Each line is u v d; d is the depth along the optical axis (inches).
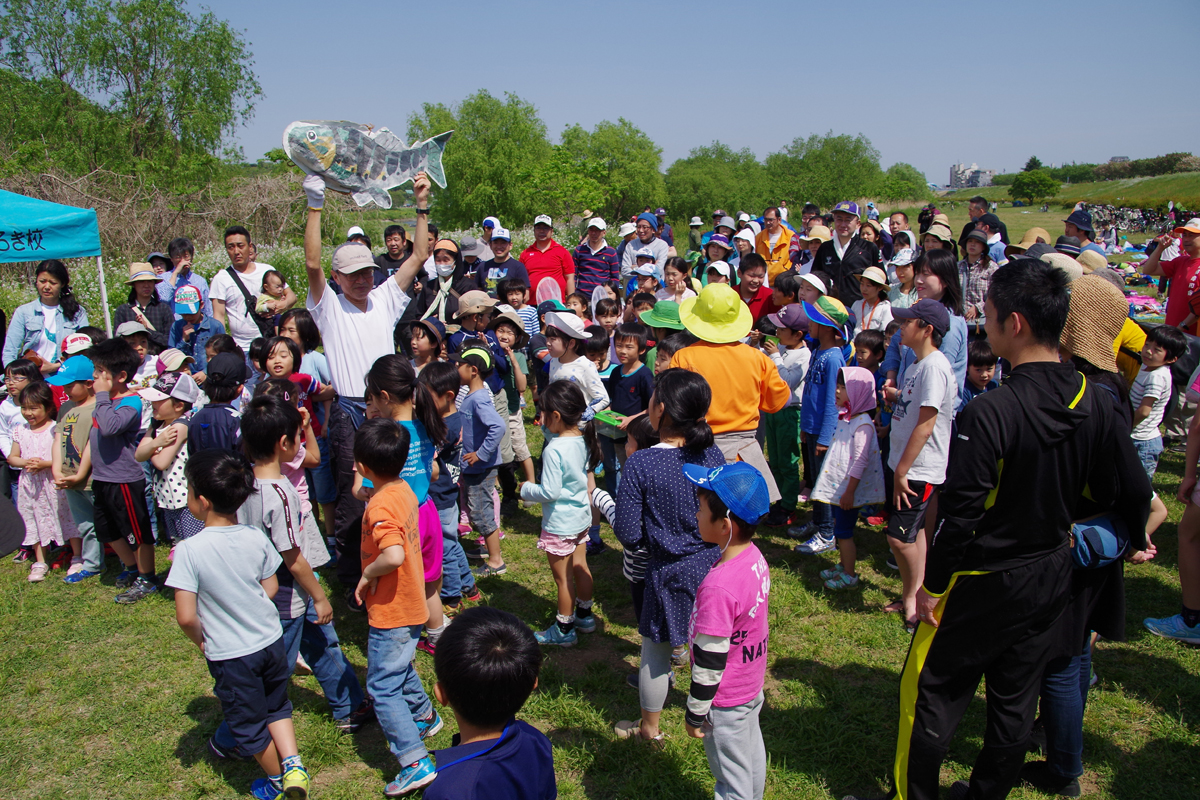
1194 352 293.1
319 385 216.8
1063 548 110.8
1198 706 153.0
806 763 140.6
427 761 132.2
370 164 176.1
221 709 161.0
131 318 321.4
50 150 1149.7
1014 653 112.3
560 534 174.9
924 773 118.0
